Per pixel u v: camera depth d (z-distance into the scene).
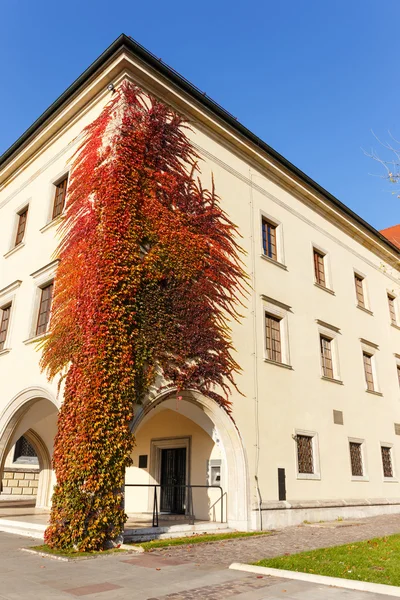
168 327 13.09
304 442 17.16
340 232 23.09
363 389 21.14
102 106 15.37
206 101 16.56
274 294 17.66
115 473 10.68
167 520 15.08
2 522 13.98
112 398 11.07
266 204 18.73
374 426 21.08
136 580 7.28
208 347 14.12
